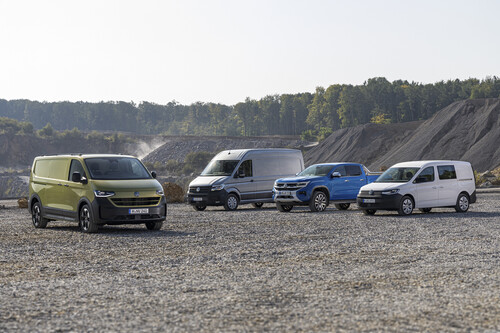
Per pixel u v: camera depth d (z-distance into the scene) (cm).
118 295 764
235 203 2358
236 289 796
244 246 1227
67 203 1600
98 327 609
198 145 16475
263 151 2459
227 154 2470
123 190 1516
